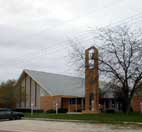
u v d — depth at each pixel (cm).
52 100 4750
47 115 3750
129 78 3291
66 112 4575
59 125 2531
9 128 2270
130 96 3369
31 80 5231
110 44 3369
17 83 5353
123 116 3250
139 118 2975
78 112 4678
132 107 5166
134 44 3303
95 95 4006
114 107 5259
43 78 5247
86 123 2727
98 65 3453
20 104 5272
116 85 3453
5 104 5141
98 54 3459
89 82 4078
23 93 5225
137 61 3284
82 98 5281
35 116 3681
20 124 2664
